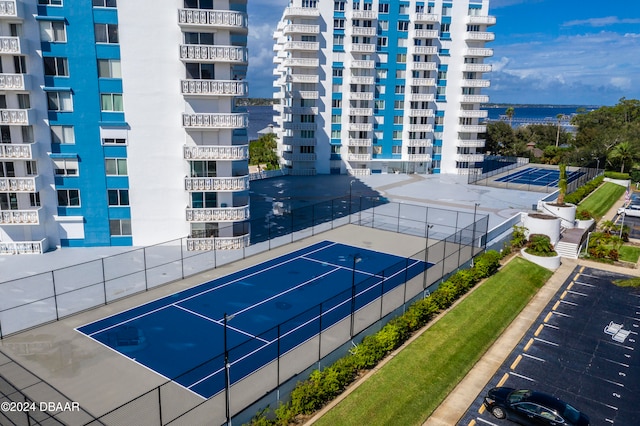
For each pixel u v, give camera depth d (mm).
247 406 20781
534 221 46156
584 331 30922
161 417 19125
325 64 83000
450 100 88125
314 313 31250
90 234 43219
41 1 38781
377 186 76250
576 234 49719
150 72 41125
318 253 44156
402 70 85625
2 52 37844
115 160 42125
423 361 26109
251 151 123625
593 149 101375
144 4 40031
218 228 44562
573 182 73438
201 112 42438
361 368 24953
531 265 41594
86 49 39938
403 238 49125
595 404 23438
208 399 21688
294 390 21516
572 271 41906
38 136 40531
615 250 44844
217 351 26406
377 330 28438
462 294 34844
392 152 88875
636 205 63969
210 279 37312
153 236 44156
